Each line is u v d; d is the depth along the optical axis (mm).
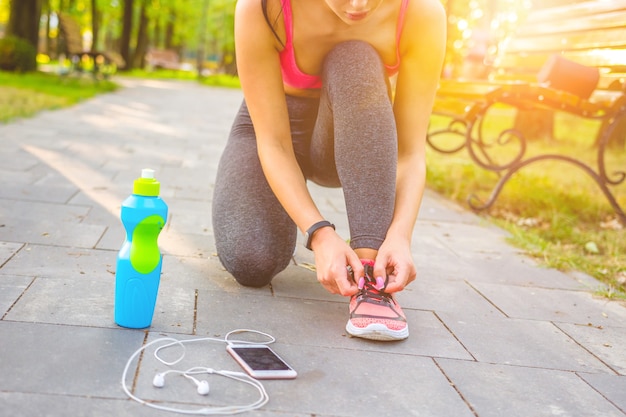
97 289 2311
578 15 4840
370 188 2129
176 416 1525
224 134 7742
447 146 7895
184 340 1954
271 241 2389
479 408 1741
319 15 2227
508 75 5840
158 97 12922
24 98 9336
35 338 1858
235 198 2420
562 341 2307
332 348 2029
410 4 2236
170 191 4250
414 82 2328
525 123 9391
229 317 2195
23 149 5211
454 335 2260
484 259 3326
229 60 32656
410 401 1738
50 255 2646
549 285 2984
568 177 6211
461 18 14484
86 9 31234
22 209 3352
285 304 2377
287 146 2307
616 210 4270
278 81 2299
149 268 1979
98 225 3188
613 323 2547
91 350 1819
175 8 31812
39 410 1488
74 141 5949
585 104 4062
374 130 2141
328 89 2244
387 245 2104
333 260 2064
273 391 1705
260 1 2215
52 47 30641
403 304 2533
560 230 4086
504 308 2607
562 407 1796
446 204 4734
